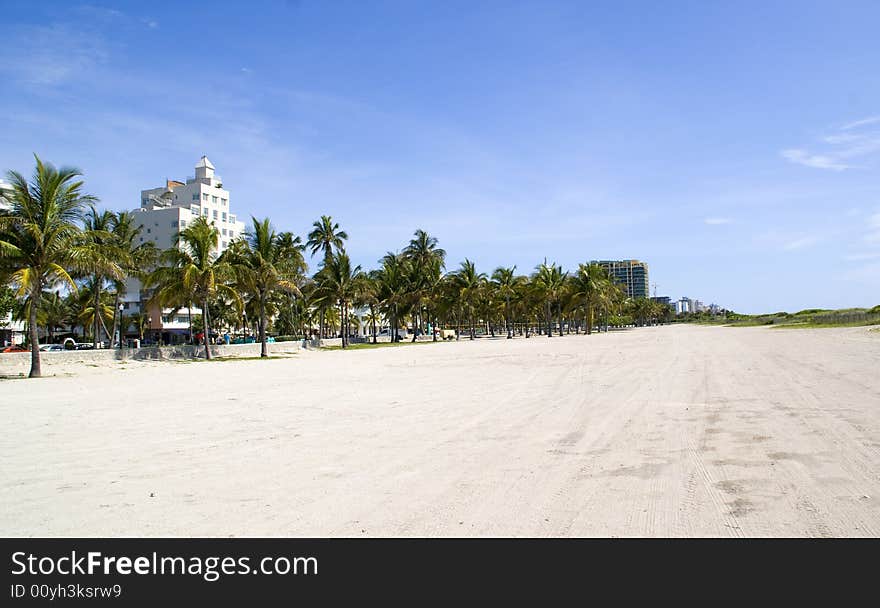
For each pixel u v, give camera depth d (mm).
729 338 55312
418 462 8281
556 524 5781
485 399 14836
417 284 80312
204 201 114125
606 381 18172
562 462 8047
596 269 99375
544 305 100250
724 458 7965
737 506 6074
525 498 6539
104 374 29047
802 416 10742
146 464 8539
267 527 5930
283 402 15250
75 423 12453
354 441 9852
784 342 39906
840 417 10469
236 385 20688
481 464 8070
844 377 16562
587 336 87562
